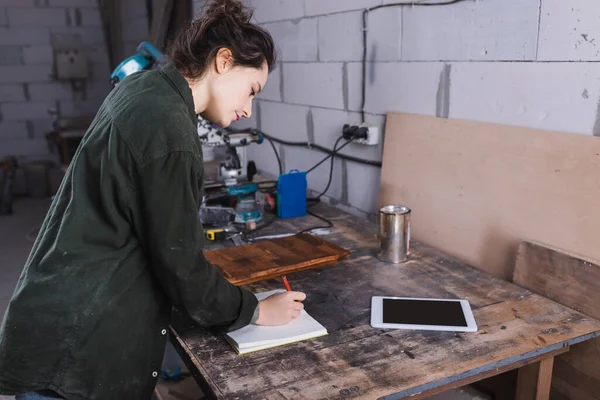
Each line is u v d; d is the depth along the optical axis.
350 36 2.24
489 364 1.14
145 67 2.52
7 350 1.08
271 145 3.00
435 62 1.85
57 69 5.60
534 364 1.31
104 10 5.66
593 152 1.40
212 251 1.71
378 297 1.44
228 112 1.22
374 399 1.03
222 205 2.23
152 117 1.05
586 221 1.42
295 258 1.64
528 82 1.56
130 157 1.04
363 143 2.20
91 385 1.11
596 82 1.40
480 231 1.71
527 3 1.53
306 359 1.17
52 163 5.66
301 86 2.64
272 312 1.28
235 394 1.05
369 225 2.06
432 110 1.90
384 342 1.23
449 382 1.10
